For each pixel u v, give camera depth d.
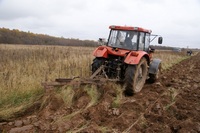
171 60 19.62
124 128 4.19
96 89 5.74
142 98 6.07
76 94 5.50
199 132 4.13
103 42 7.53
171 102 5.88
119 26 7.19
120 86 6.36
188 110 5.30
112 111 4.89
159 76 10.11
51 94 5.16
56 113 4.64
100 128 4.04
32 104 5.19
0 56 12.45
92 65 6.98
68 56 13.34
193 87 7.78
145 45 7.57
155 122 4.60
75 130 3.96
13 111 4.82
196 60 23.73
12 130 3.85
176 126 4.35
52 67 9.21
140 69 6.84
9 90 5.97
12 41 45.78
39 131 3.88
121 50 6.89
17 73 7.56
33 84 6.43
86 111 4.75
